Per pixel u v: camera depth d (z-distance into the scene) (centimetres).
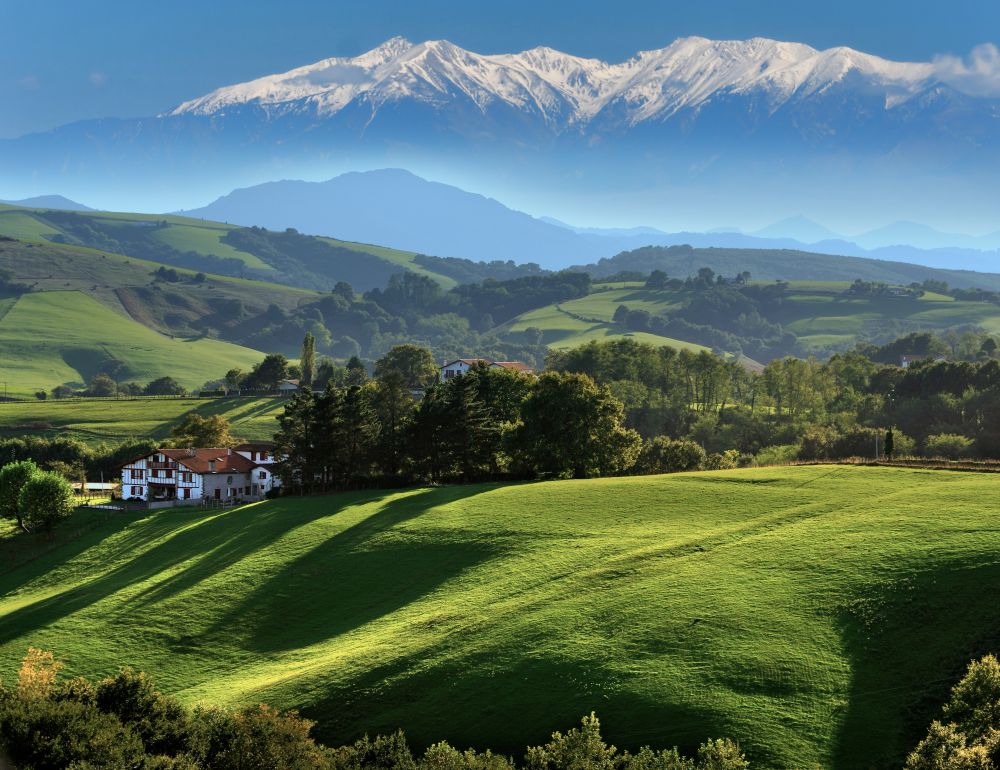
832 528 7769
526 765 5209
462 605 7538
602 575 7519
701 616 6456
